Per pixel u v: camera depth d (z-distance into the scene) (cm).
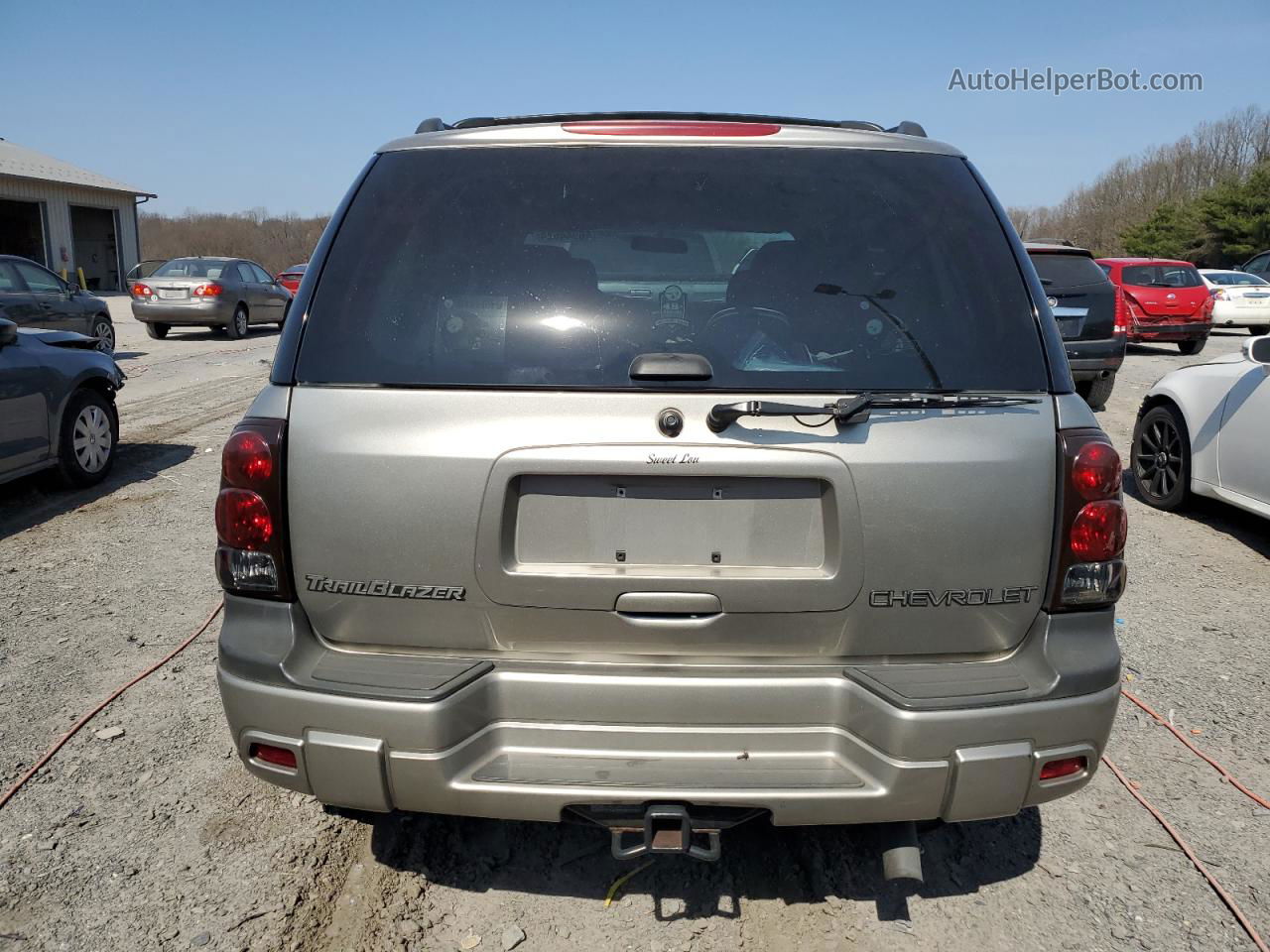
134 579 514
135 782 323
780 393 223
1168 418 675
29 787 319
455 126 293
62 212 3741
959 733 219
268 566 230
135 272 1964
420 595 227
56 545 569
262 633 232
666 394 222
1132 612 491
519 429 221
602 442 219
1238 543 607
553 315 233
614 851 234
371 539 225
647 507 224
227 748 346
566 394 223
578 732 229
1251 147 6544
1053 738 225
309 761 225
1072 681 226
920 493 221
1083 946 256
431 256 241
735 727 229
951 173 257
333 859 287
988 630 230
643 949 253
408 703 219
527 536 226
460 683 224
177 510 647
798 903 272
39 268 1303
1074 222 7400
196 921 259
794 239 244
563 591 225
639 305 237
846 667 230
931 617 227
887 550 222
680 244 246
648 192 250
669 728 229
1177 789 331
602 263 244
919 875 243
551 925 262
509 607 227
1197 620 481
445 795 223
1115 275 1675
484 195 249
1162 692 402
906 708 218
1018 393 228
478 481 221
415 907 268
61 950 247
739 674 229
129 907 264
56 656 417
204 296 1817
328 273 240
